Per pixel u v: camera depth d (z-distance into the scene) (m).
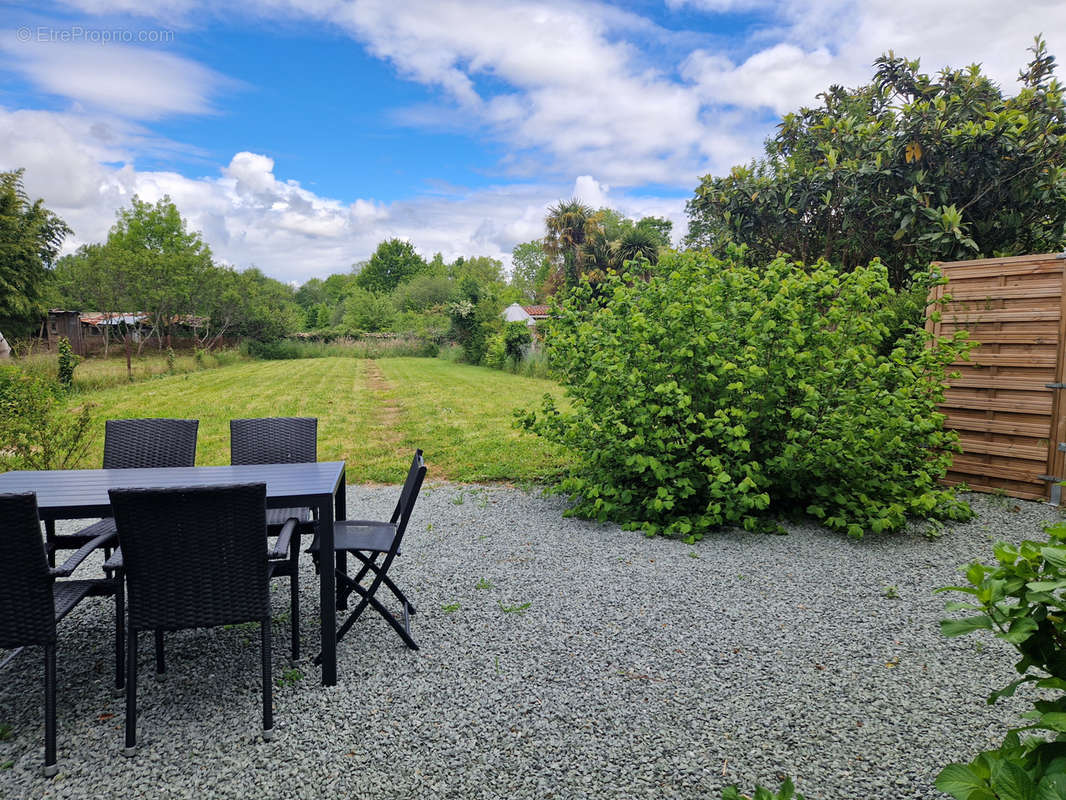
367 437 9.79
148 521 2.26
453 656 2.99
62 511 2.63
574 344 5.66
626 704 2.56
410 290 58.56
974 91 10.48
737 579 3.93
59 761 2.22
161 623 2.31
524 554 4.45
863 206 11.19
